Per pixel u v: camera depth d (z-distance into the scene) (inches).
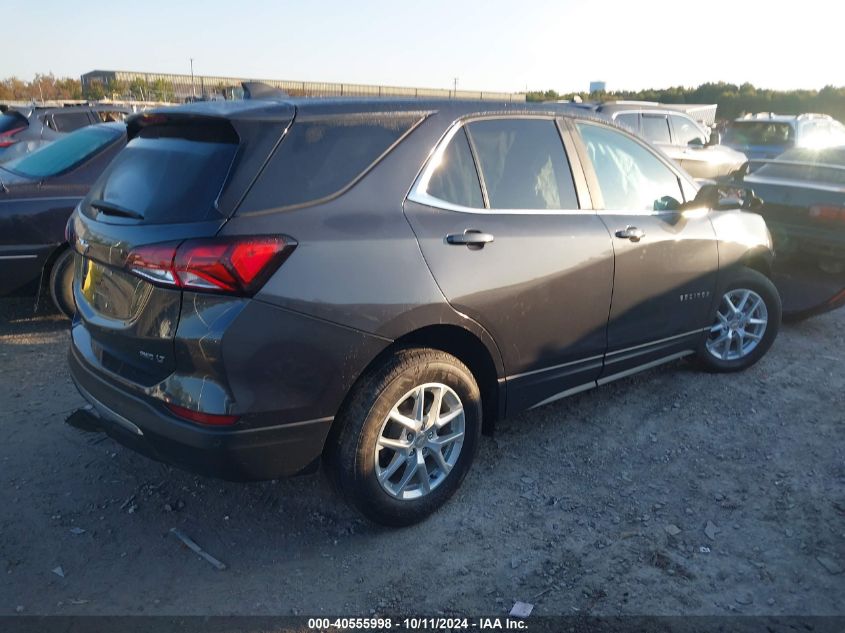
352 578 116.7
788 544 125.3
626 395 185.0
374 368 119.3
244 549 123.6
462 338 132.5
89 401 123.7
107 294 118.9
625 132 166.9
